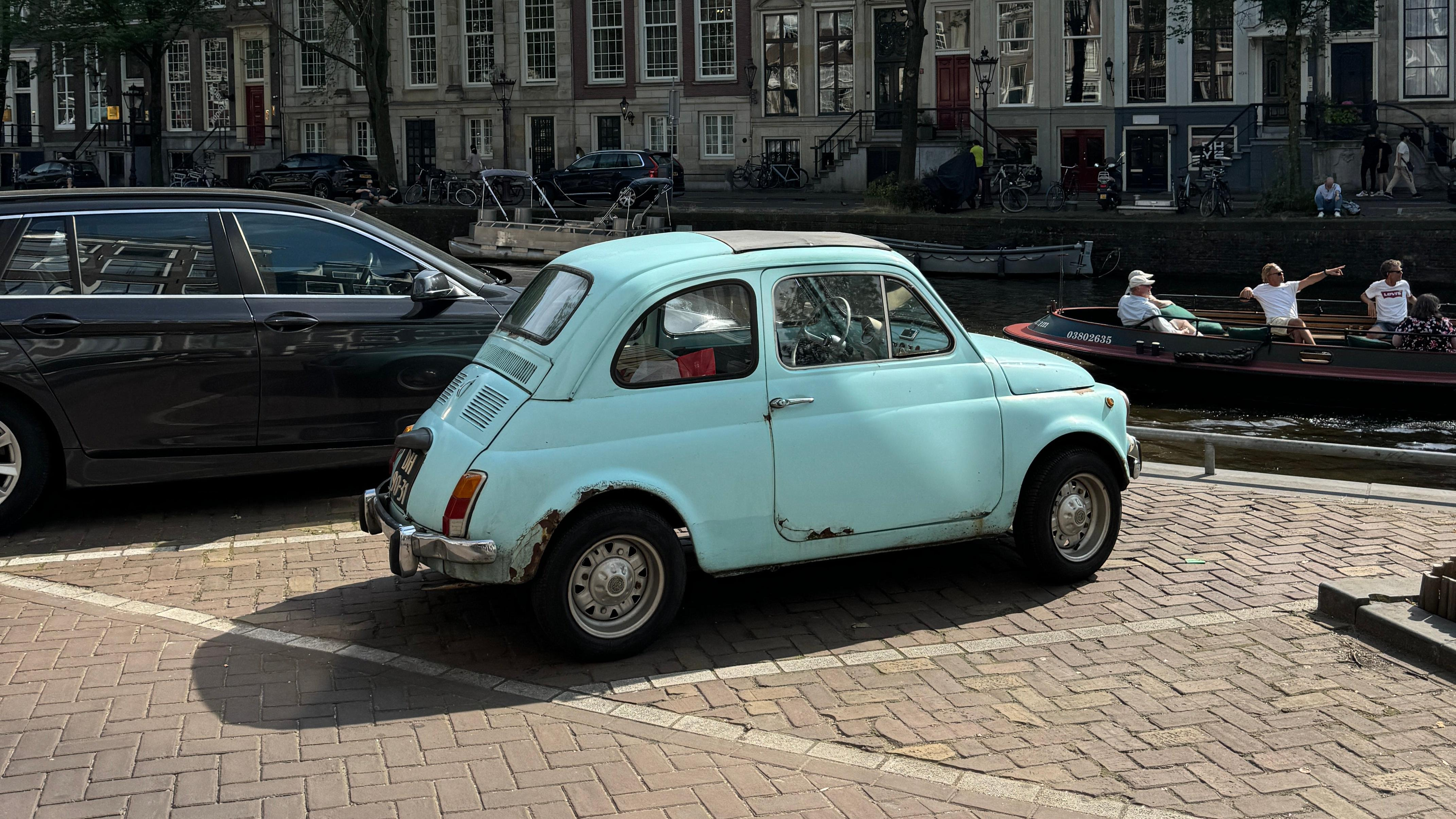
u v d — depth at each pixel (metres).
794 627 5.83
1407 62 33.84
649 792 4.27
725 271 5.56
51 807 4.17
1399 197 31.61
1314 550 6.82
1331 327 15.66
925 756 4.52
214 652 5.51
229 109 49.53
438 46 45.25
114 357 7.38
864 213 30.48
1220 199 29.23
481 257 29.11
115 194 7.62
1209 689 5.05
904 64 36.44
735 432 5.51
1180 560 6.68
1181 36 34.12
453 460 5.32
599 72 43.19
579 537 5.26
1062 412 6.17
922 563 6.73
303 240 7.92
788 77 40.34
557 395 5.27
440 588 6.38
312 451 7.86
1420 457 8.05
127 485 7.94
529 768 4.45
